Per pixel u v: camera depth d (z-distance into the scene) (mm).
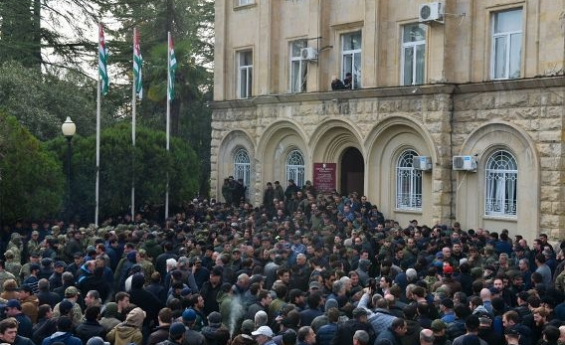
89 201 27781
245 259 15789
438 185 26125
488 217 25312
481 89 25359
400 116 27203
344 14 30031
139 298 12906
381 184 28500
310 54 30328
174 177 30453
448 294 12539
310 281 14320
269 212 28531
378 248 20547
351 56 30141
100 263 14500
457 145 26188
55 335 9961
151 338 10445
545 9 23859
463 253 17969
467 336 9859
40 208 24562
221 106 35031
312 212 25594
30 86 36562
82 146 28391
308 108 30797
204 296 14188
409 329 10797
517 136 24422
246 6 33969
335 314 11078
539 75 23875
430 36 26594
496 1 25297
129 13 44531
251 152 33906
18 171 24031
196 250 17562
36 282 14344
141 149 29578
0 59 38906
